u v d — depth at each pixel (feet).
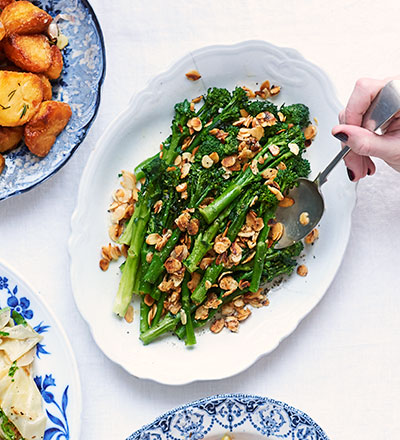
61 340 2.72
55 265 2.82
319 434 2.65
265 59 2.76
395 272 2.84
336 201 2.76
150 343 2.78
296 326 2.72
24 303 2.74
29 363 2.73
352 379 2.81
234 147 2.70
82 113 2.79
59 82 2.82
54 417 2.74
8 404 2.69
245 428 2.69
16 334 2.71
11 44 2.68
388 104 2.40
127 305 2.76
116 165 2.81
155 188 2.72
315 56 2.86
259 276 2.71
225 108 2.76
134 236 2.73
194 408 2.66
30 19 2.68
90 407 2.79
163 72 2.75
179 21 2.86
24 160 2.80
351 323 2.83
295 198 2.74
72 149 2.75
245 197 2.69
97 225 2.79
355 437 2.80
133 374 2.71
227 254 2.71
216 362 2.74
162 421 2.66
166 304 2.74
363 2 2.86
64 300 2.82
